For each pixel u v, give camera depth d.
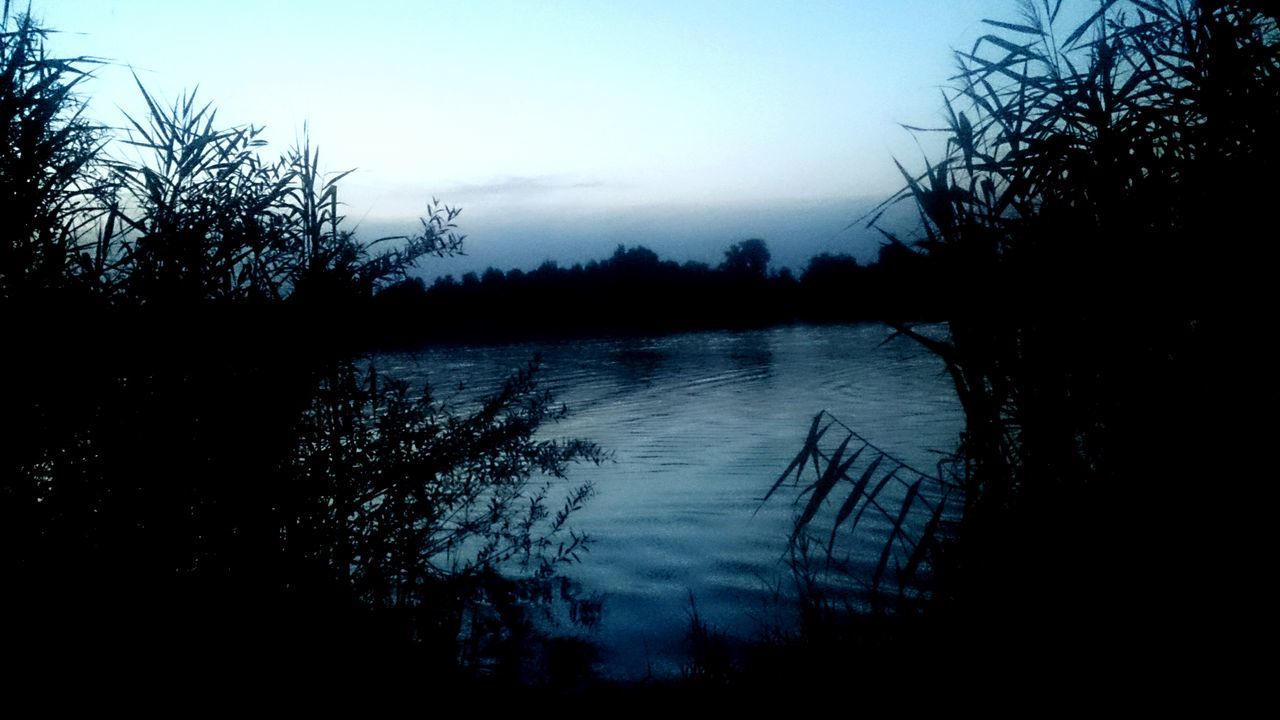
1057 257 2.38
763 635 4.09
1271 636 2.01
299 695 2.72
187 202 2.85
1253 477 2.08
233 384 2.77
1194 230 2.20
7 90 2.49
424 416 3.38
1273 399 2.12
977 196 2.74
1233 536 2.08
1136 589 2.17
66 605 2.37
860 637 3.04
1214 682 2.02
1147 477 2.21
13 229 2.41
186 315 2.65
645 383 31.94
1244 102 2.14
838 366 35.00
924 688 2.50
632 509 10.52
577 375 36.50
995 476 2.53
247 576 2.67
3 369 2.35
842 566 6.65
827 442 15.31
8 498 2.32
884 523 8.38
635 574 7.23
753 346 53.41
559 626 5.05
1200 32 2.34
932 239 2.62
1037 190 2.50
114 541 2.50
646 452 16.00
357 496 3.13
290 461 2.92
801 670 3.08
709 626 5.27
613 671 4.34
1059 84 2.60
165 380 2.65
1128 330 2.29
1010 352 2.49
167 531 2.57
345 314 3.08
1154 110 2.29
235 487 2.69
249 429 2.73
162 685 2.46
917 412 18.89
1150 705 2.06
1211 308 2.18
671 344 59.00
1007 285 2.46
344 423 3.15
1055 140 2.40
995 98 2.82
